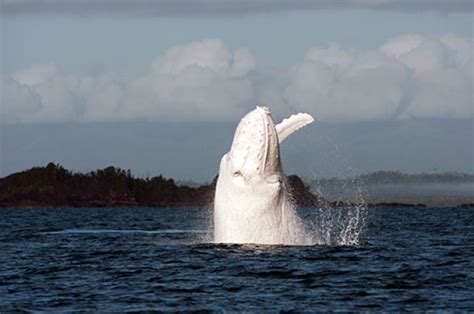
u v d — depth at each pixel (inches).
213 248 3863.2
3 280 3339.1
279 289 3029.0
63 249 4594.0
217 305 2775.6
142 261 3742.6
